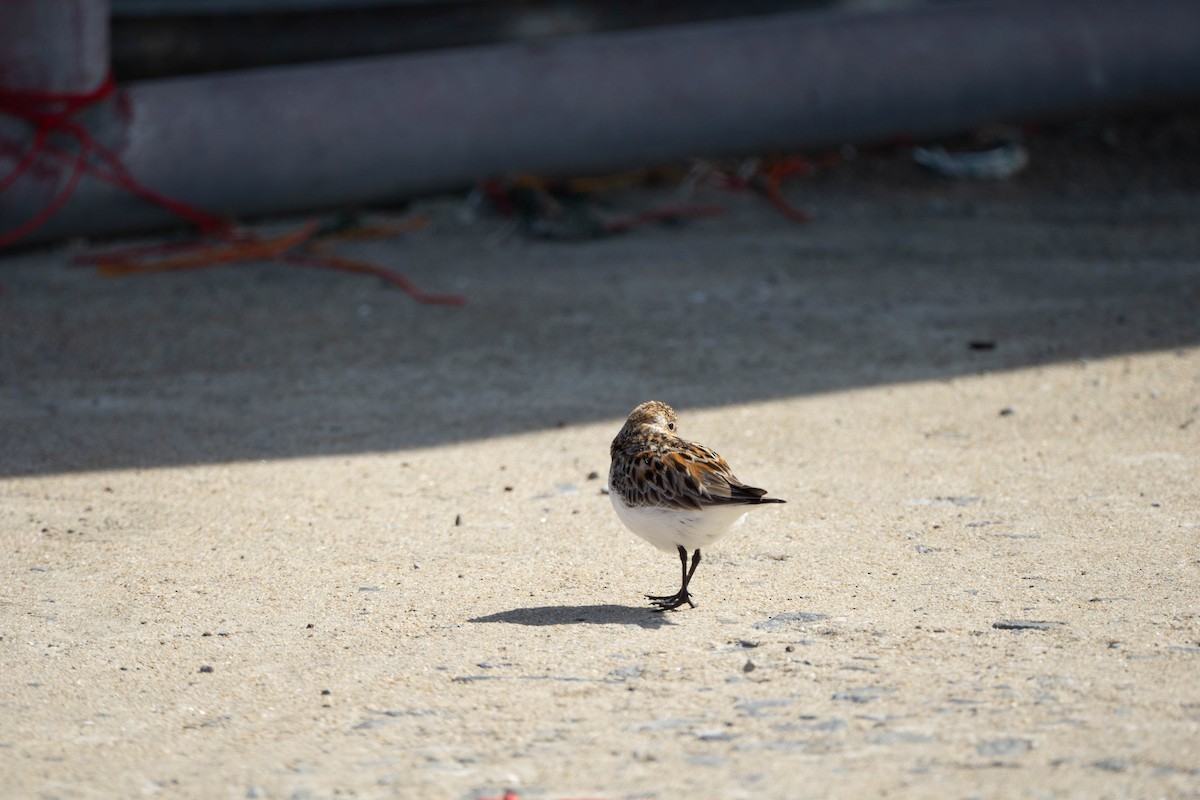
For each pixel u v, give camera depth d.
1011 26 24.83
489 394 14.98
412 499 11.62
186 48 23.70
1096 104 25.45
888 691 7.16
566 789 6.08
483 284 19.78
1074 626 8.12
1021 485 11.41
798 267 20.55
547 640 8.22
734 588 9.18
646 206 24.12
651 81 23.39
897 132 24.95
